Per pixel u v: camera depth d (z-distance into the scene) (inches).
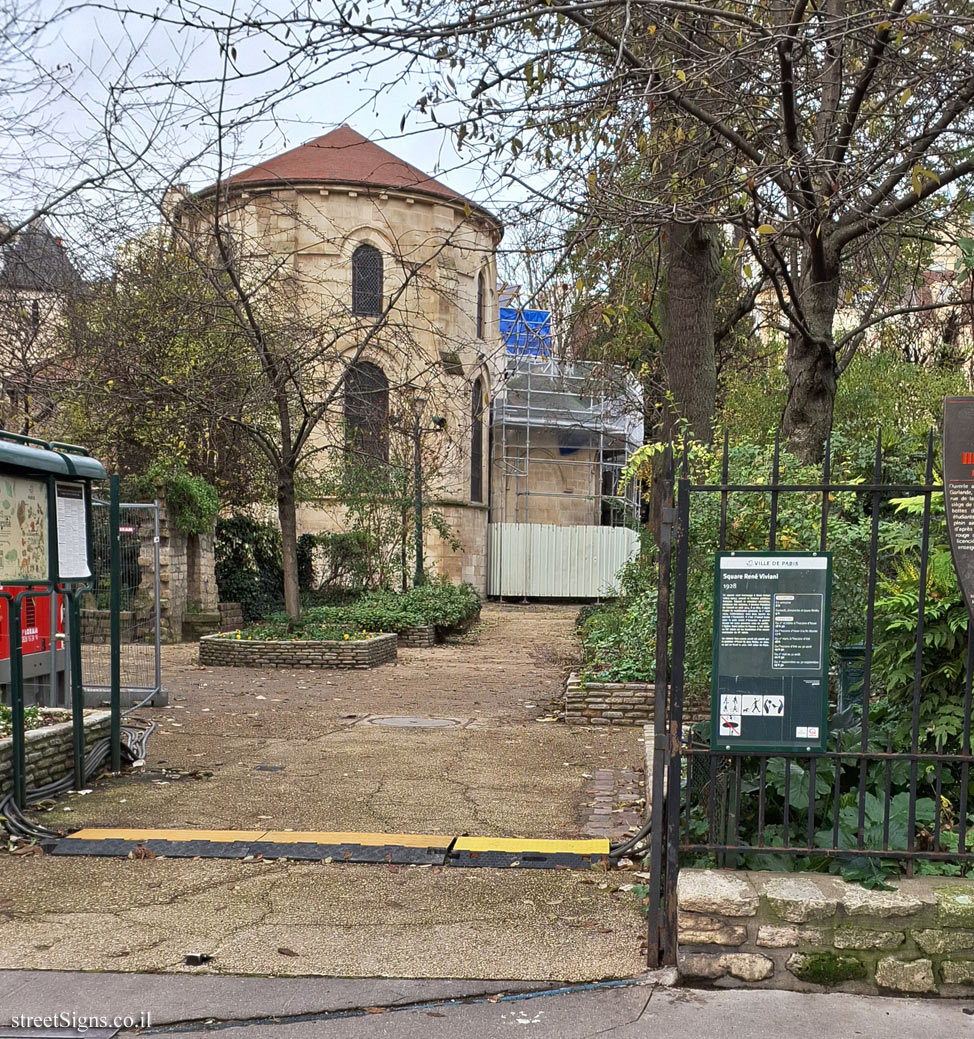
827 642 169.5
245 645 641.0
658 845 171.6
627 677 443.2
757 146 355.9
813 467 404.8
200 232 624.4
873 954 161.3
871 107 353.7
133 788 298.7
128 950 175.3
